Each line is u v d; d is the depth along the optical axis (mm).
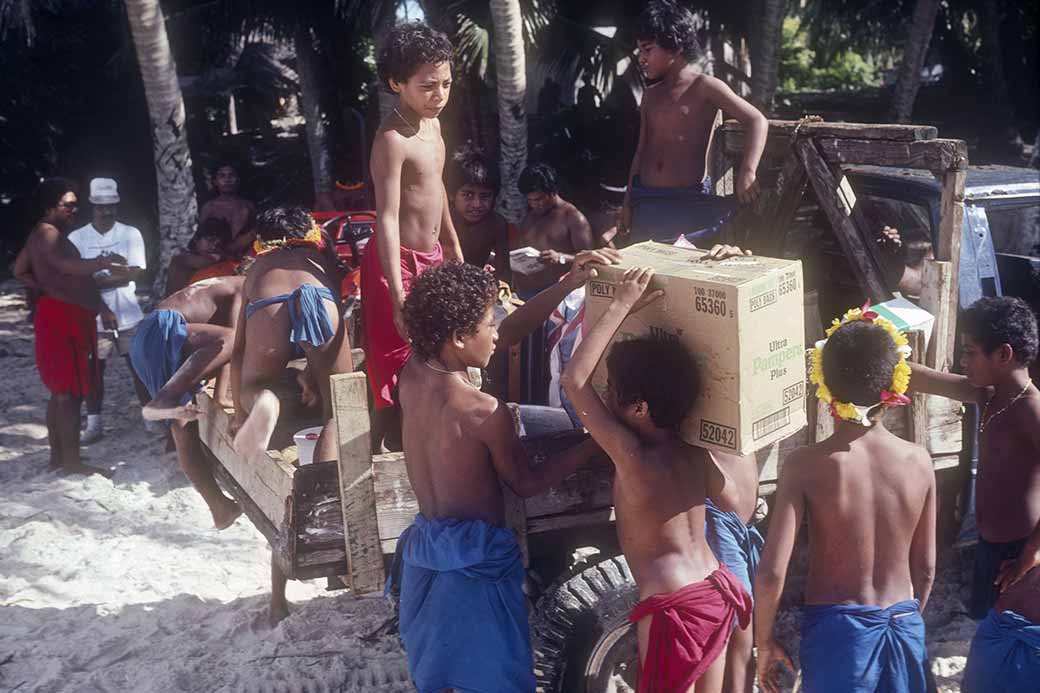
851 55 28812
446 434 3432
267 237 4602
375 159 4109
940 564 5047
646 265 3391
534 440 3762
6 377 9133
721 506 3559
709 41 15719
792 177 4949
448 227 4535
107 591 5359
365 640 4730
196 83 16500
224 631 4895
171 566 5641
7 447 7504
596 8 12961
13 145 14609
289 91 18812
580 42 12273
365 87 16266
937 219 4793
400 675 4469
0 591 5359
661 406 3193
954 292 4203
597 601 3686
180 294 5711
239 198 8719
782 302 3238
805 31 26828
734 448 3197
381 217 4066
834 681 3199
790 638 4547
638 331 3406
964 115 20250
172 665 4574
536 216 6328
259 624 4949
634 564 3344
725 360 3152
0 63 14250
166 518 6277
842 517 3238
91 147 14820
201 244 7430
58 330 6781
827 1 21188
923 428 4160
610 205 10430
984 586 3988
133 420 8055
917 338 4113
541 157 13062
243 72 17125
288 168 16531
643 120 5367
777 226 5191
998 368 3771
